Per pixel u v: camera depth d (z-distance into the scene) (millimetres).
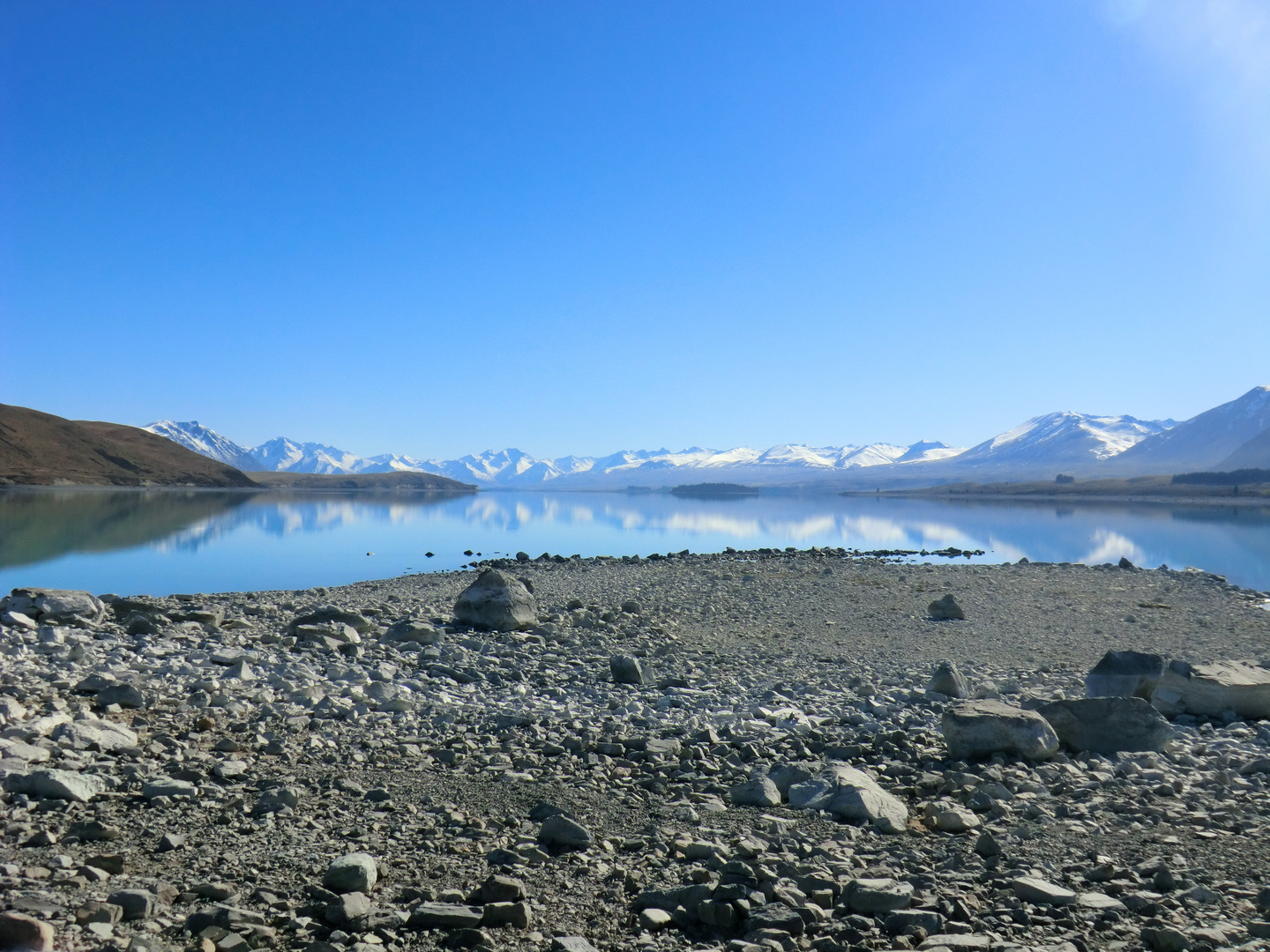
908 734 15016
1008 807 10820
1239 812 10633
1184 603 39500
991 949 6766
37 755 10766
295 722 14055
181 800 9938
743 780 11883
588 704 17641
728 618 33969
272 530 91250
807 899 7801
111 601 26500
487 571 29109
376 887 7891
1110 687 18219
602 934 7129
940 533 105875
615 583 46094
